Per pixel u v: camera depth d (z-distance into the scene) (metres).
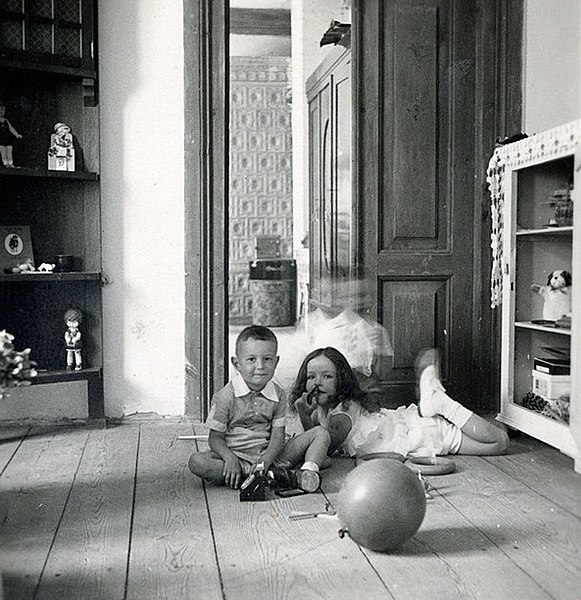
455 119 3.26
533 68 3.21
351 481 1.82
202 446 2.71
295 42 3.50
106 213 3.08
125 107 3.08
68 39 2.92
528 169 2.77
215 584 1.63
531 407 2.78
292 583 1.64
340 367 2.72
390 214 3.27
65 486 2.28
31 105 2.99
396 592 1.59
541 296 2.81
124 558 1.76
